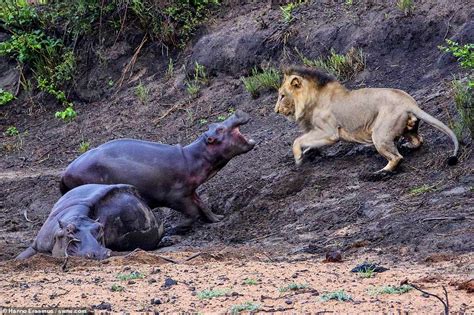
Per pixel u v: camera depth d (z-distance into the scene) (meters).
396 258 12.05
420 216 13.76
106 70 25.22
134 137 22.34
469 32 18.83
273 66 21.92
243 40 22.67
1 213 19.17
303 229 14.78
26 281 11.17
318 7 22.44
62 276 11.49
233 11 24.50
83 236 13.17
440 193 14.59
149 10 25.09
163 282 10.70
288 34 21.98
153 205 16.44
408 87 18.81
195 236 16.03
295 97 16.97
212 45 23.25
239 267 11.67
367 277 10.65
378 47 20.30
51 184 20.20
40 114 25.50
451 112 16.95
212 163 16.45
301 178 16.72
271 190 16.64
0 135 24.91
